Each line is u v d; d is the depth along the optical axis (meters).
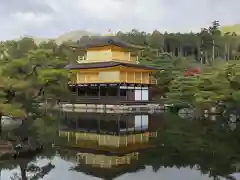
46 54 65.31
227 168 22.88
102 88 72.25
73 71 75.81
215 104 46.44
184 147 29.70
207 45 144.75
